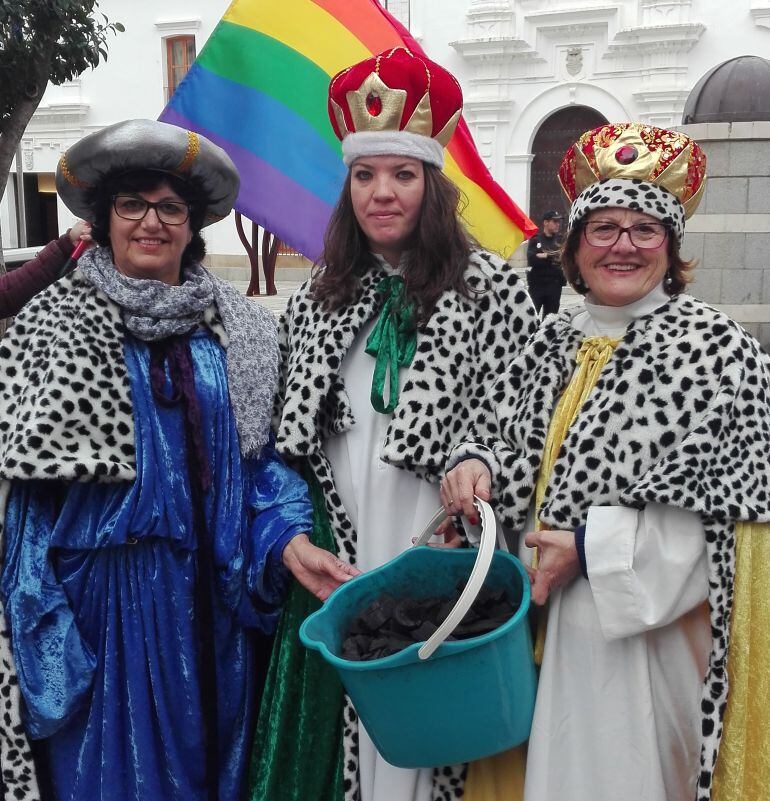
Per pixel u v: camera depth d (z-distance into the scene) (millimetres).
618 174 1724
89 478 1858
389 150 1978
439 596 1922
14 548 1913
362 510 2061
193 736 1994
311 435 2051
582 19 16594
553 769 1750
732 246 6941
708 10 16000
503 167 17750
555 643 1783
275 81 3189
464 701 1620
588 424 1738
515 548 2008
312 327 2129
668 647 1730
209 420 2029
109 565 1959
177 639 1985
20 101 5324
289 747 2062
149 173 1936
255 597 2070
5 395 1937
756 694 1685
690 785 1752
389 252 2113
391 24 3254
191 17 18047
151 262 1972
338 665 1599
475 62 17375
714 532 1637
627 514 1666
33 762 1917
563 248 1874
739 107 6828
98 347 1928
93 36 5473
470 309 2043
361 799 2025
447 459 1974
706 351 1693
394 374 2020
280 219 3152
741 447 1659
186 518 1978
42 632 1896
